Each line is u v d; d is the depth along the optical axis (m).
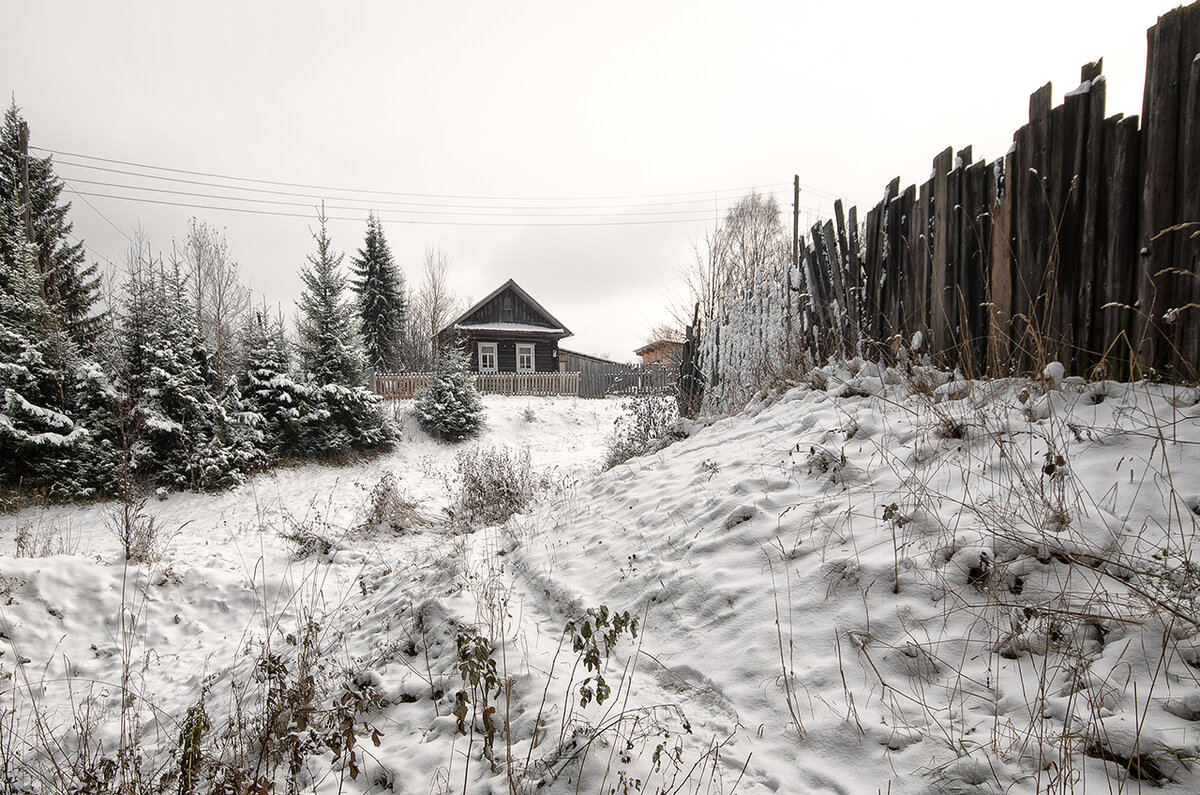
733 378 8.19
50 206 18.30
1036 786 1.75
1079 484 2.85
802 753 2.18
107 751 3.58
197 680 4.59
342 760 2.73
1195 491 2.51
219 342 16.17
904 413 4.40
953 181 4.81
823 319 6.58
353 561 7.42
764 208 34.12
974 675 2.25
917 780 1.92
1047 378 3.59
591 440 18.16
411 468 14.65
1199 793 1.58
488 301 31.23
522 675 3.07
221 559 7.14
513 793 2.20
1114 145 3.46
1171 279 3.18
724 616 3.15
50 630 5.13
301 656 3.77
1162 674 1.95
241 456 12.18
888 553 2.99
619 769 2.24
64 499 10.34
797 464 4.38
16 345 10.88
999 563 2.64
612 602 3.80
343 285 15.69
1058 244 3.81
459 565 5.10
